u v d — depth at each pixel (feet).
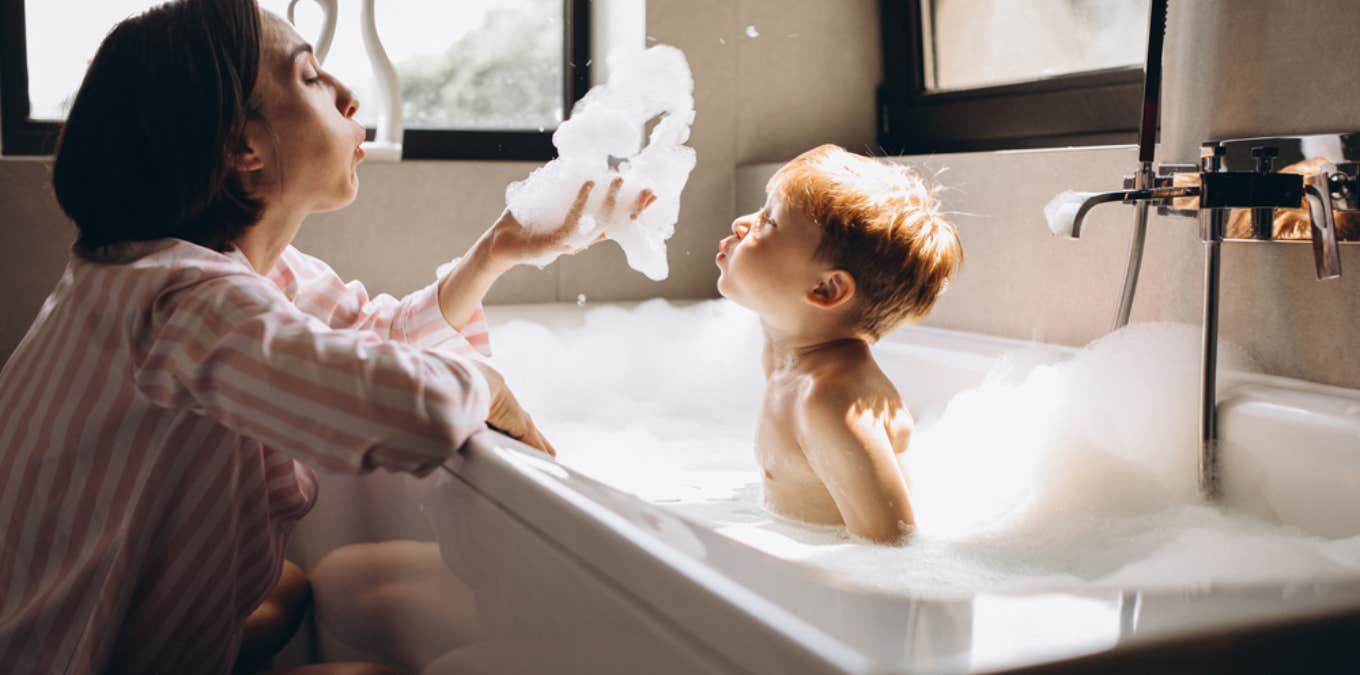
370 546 3.34
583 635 2.03
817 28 6.97
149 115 2.74
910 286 3.43
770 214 3.52
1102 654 1.42
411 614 3.02
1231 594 1.63
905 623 1.48
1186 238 4.12
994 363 4.39
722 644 1.59
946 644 1.41
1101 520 3.29
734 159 6.95
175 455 2.74
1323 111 3.60
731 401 5.50
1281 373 3.84
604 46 7.06
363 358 2.44
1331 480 3.18
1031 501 3.47
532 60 7.13
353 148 3.20
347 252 6.15
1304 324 3.75
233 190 2.94
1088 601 1.59
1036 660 1.38
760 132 6.97
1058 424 3.71
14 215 5.53
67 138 2.82
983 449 3.84
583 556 2.02
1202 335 3.59
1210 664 1.48
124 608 2.68
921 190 3.59
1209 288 3.56
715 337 5.70
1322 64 3.60
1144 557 2.81
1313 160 3.56
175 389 2.57
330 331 2.52
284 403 2.42
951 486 3.58
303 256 3.90
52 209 5.58
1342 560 2.58
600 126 3.40
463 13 6.94
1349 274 3.59
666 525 1.96
